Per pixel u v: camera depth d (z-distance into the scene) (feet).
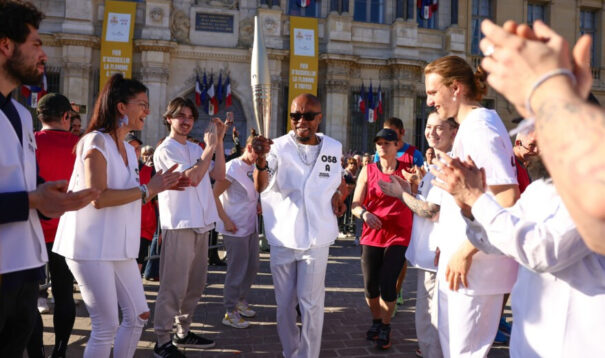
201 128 69.77
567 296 5.41
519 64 3.32
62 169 13.15
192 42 68.80
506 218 5.47
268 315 18.12
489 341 8.19
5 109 7.11
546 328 5.57
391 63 73.31
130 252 9.82
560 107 3.13
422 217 12.44
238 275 16.70
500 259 8.04
